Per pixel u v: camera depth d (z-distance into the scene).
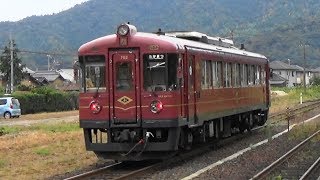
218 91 17.94
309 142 19.38
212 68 17.41
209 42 18.92
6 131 27.05
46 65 157.88
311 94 68.94
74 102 55.81
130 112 14.15
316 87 84.19
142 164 15.11
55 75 98.50
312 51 156.12
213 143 19.09
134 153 14.48
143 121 14.07
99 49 14.39
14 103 42.44
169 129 14.16
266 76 26.05
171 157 15.23
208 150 18.38
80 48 14.63
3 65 74.75
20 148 19.30
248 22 199.50
